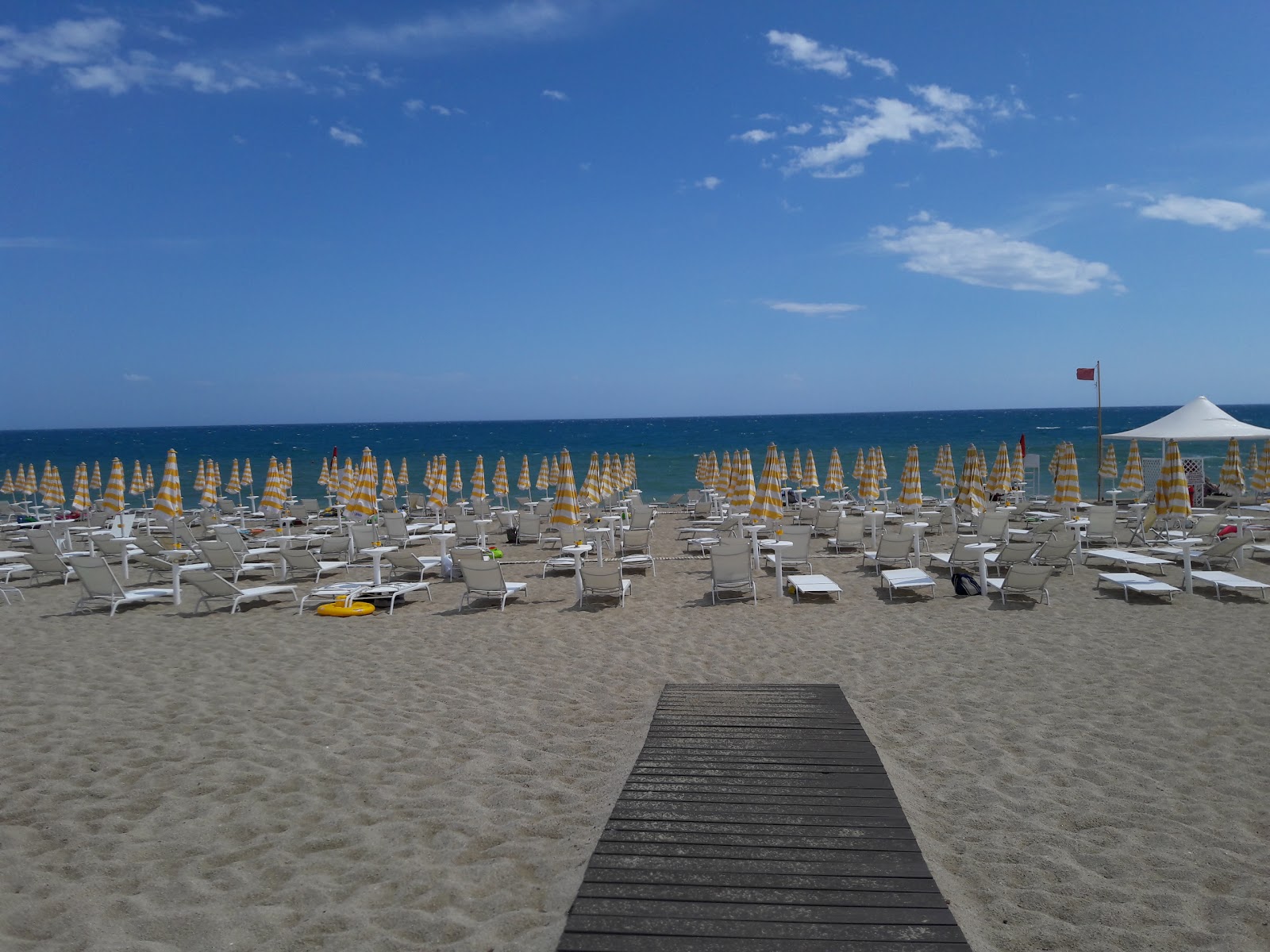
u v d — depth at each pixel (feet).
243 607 30.19
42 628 27.35
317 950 9.03
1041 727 15.80
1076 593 28.45
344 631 25.98
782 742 14.70
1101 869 10.54
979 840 11.32
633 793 12.49
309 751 15.37
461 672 20.81
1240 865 10.57
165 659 22.84
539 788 13.35
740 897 9.51
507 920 9.42
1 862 11.23
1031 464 63.57
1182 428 44.42
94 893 10.32
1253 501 55.57
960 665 20.29
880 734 15.62
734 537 43.47
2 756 15.44
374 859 11.11
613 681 19.63
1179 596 27.55
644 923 9.00
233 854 11.38
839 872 10.07
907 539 32.55
